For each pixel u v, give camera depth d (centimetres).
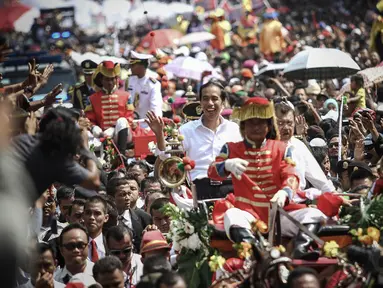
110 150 2531
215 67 5119
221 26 5816
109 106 2725
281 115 1812
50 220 2095
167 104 3244
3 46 1666
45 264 1664
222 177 1564
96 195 1966
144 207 2261
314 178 1798
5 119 1273
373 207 1539
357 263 1452
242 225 1520
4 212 1184
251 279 1410
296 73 3347
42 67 3891
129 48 5681
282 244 1564
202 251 1594
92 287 1534
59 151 1331
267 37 5394
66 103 2995
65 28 7094
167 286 1334
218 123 1966
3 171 1228
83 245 1756
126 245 1809
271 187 1576
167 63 3953
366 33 6469
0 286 1162
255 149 1583
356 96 2981
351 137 2316
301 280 1355
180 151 1931
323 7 7806
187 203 1789
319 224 1534
